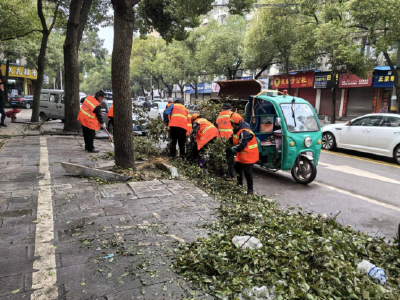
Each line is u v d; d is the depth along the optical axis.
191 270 2.93
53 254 3.12
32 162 7.03
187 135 8.25
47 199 4.61
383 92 21.86
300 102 7.40
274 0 18.73
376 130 10.16
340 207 5.56
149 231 3.71
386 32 13.34
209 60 26.95
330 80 23.94
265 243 3.38
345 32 14.54
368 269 3.05
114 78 5.94
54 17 15.51
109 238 3.49
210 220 4.13
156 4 12.12
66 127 12.28
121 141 6.15
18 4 17.28
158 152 8.70
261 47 21.05
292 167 6.93
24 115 23.09
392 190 6.64
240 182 6.29
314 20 18.75
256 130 8.34
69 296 2.51
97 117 8.35
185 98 49.66
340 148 12.06
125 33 5.80
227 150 6.61
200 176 6.42
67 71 11.91
